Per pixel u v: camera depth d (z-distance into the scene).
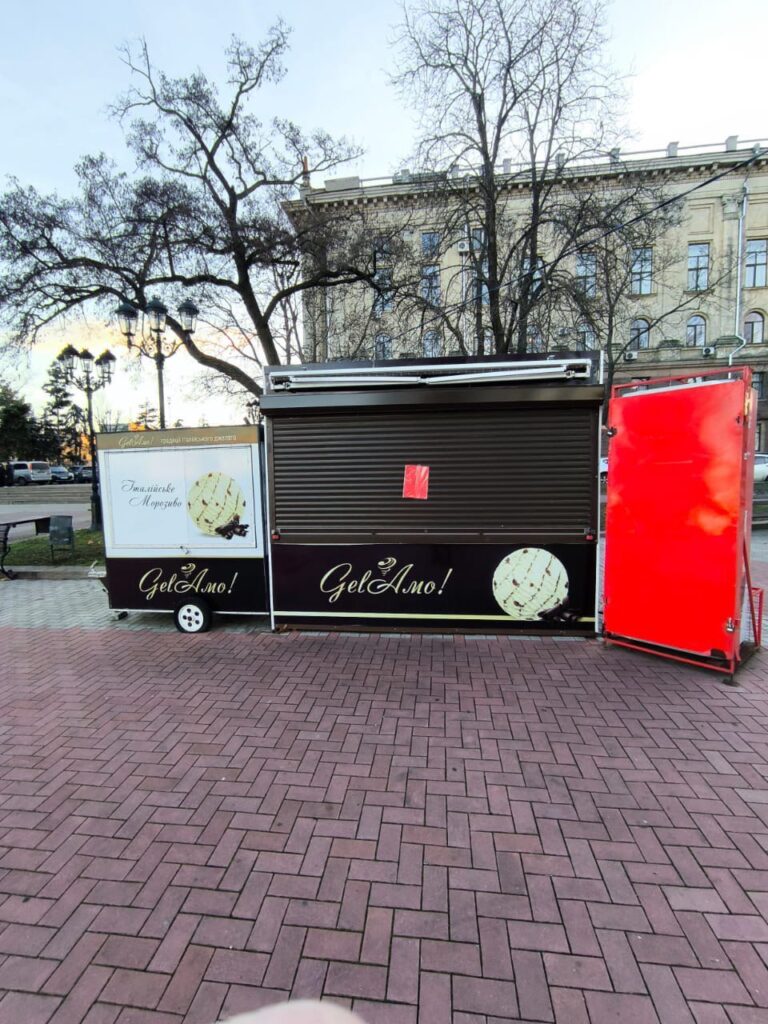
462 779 3.14
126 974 1.97
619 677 4.59
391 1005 1.84
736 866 2.44
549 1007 1.82
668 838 2.63
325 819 2.81
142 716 4.05
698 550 4.59
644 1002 1.83
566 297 13.36
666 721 3.80
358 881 2.39
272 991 1.90
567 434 5.39
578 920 2.17
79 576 9.68
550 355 5.48
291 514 5.89
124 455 6.15
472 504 5.58
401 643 5.61
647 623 4.99
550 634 5.59
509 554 5.57
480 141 13.03
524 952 2.03
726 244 33.56
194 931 2.15
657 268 20.30
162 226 14.27
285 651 5.45
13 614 7.32
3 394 52.91
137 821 2.83
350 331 19.33
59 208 14.40
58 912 2.25
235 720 3.95
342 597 5.88
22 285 14.27
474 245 15.16
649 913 2.20
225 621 6.62
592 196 13.67
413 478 5.64
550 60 12.26
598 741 3.54
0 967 2.01
